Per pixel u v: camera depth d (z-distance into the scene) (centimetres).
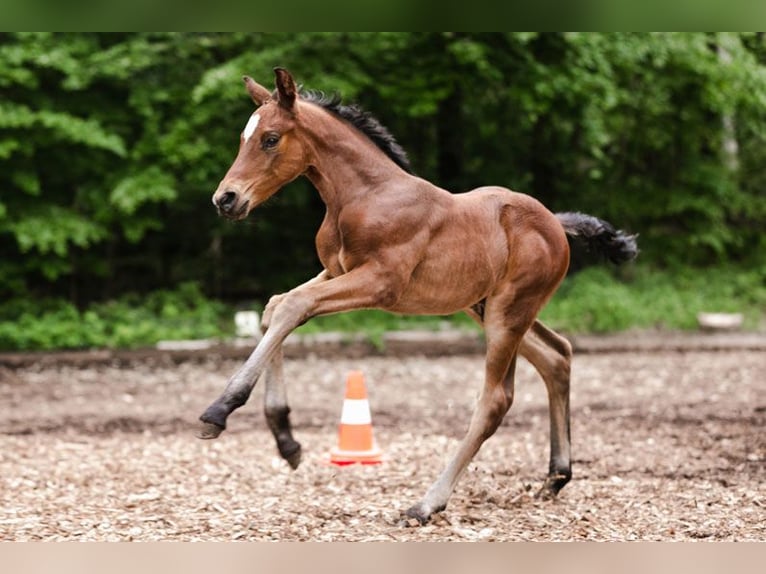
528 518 714
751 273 2108
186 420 1171
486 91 1914
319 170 674
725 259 2167
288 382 1419
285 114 656
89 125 1678
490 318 718
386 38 1711
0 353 1605
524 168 2086
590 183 2095
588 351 1634
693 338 1728
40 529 670
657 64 1848
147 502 766
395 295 660
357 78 1695
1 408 1252
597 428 1080
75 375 1494
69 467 902
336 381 1426
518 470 883
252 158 650
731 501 767
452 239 680
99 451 984
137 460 936
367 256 658
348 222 663
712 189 2091
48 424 1145
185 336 1672
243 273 2008
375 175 675
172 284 1978
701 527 694
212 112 1716
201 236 1977
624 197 2066
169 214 1952
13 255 1811
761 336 1756
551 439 778
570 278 1959
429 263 674
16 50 1677
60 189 1816
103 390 1385
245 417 1188
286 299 638
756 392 1294
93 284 1944
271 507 748
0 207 1636
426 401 1278
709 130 2119
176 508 745
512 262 717
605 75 1822
